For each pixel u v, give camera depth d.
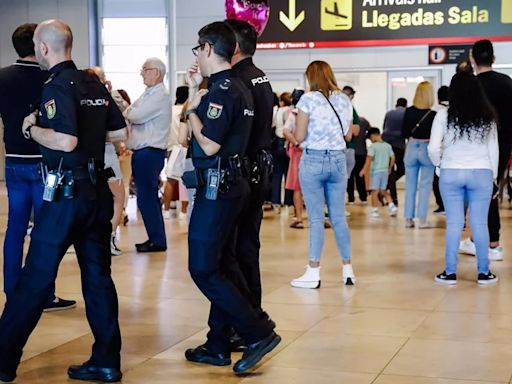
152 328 4.51
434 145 5.71
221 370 3.76
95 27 15.59
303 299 5.24
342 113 5.41
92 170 3.53
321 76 5.39
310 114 5.36
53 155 3.49
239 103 3.54
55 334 4.39
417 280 5.87
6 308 3.54
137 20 15.46
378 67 14.30
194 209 3.60
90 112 3.54
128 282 5.81
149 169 7.04
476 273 6.13
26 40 4.50
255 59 14.68
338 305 5.07
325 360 3.89
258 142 3.90
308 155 5.43
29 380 3.62
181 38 15.05
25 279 3.50
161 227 7.21
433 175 8.82
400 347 4.10
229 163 3.56
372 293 5.42
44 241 3.48
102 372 3.60
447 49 13.99
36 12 15.51
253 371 3.73
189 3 14.96
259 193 3.94
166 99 6.98
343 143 5.48
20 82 4.51
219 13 14.88
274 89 14.70
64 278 5.95
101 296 3.62
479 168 5.63
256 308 3.84
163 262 6.64
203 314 4.84
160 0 15.32
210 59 3.61
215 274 3.57
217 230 3.55
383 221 9.60
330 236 8.25
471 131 5.58
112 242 6.95
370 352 4.02
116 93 7.35
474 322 4.61
